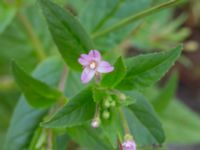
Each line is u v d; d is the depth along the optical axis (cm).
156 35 26
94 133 18
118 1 21
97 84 17
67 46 17
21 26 25
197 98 33
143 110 18
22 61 26
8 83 27
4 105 27
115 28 20
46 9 17
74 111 16
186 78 33
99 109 16
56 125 16
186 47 29
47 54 26
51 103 18
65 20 17
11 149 19
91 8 21
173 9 32
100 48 21
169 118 26
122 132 17
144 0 21
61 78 20
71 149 25
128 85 17
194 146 31
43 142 18
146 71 16
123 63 16
